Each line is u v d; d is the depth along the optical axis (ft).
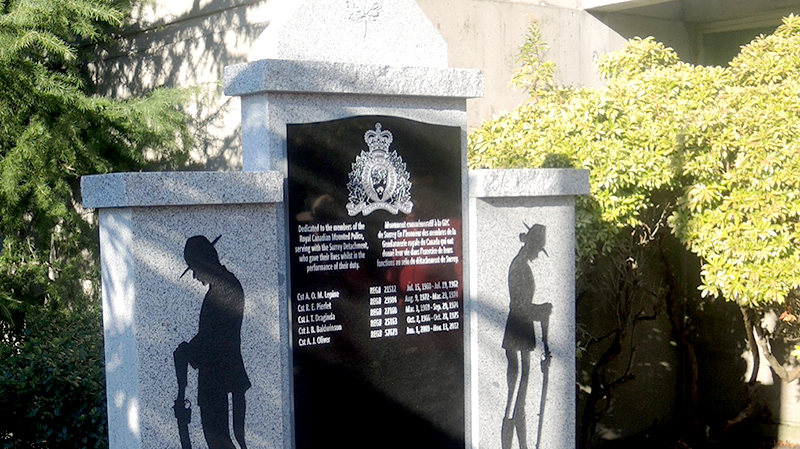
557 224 17.51
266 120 14.38
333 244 15.01
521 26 24.85
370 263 15.39
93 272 26.48
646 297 26.66
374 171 15.34
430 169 15.97
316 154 14.78
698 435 26.35
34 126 24.22
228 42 25.29
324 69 14.58
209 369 13.97
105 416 18.35
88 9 24.14
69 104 24.76
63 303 25.64
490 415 16.79
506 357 16.94
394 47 15.83
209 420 13.99
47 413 18.16
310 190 14.75
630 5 25.71
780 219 19.13
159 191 13.23
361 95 15.17
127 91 29.32
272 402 14.57
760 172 18.92
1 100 24.64
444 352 16.29
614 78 23.53
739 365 27.35
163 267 13.53
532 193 16.90
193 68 26.71
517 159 20.80
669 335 27.71
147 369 13.46
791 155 18.67
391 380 15.67
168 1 27.43
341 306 15.14
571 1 25.90
